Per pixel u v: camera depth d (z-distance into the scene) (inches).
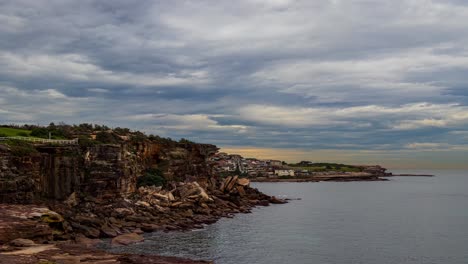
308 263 2050.9
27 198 2645.2
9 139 2935.5
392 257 2203.5
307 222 3385.8
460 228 3159.5
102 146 3373.5
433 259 2174.0
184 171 4933.6
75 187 3065.9
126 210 3014.3
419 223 3400.6
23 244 1803.6
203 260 1888.5
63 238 2145.7
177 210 3472.0
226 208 4045.3
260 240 2571.4
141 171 4308.6
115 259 1668.3
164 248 2250.2
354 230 3014.3
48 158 2942.9
